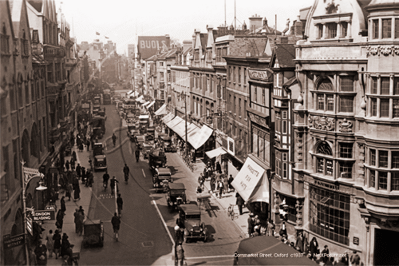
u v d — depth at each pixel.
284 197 28.69
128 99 60.75
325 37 25.44
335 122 24.92
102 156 42.88
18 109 25.92
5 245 19.38
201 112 56.84
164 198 33.59
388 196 22.58
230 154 42.78
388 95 22.36
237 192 34.56
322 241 25.92
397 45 22.06
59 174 39.41
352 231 24.56
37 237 23.34
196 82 58.94
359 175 24.19
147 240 22.94
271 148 30.69
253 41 41.31
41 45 39.28
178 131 59.00
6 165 21.83
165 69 80.19
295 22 32.56
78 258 21.14
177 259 20.36
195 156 50.16
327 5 25.00
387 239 23.95
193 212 26.61
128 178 39.53
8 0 22.88
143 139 52.44
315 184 26.30
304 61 26.12
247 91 38.06
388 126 22.42
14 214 22.17
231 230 28.25
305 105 26.86
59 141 45.16
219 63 48.97
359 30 23.94
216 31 52.75
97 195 34.72
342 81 24.62
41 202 31.45
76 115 68.81
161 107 78.06
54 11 49.88
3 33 22.28
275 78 28.95
